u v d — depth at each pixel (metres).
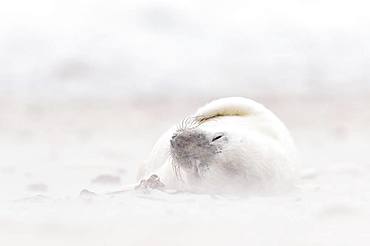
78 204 30.83
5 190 39.78
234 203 31.11
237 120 35.94
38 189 39.47
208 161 33.66
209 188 34.00
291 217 27.86
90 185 41.78
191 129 34.25
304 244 22.78
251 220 27.16
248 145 33.78
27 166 54.62
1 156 64.25
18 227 25.61
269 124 35.91
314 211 28.73
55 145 74.62
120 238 23.27
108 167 53.28
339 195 34.78
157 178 34.62
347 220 27.02
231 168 33.59
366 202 31.95
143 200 31.59
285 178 34.62
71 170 51.38
